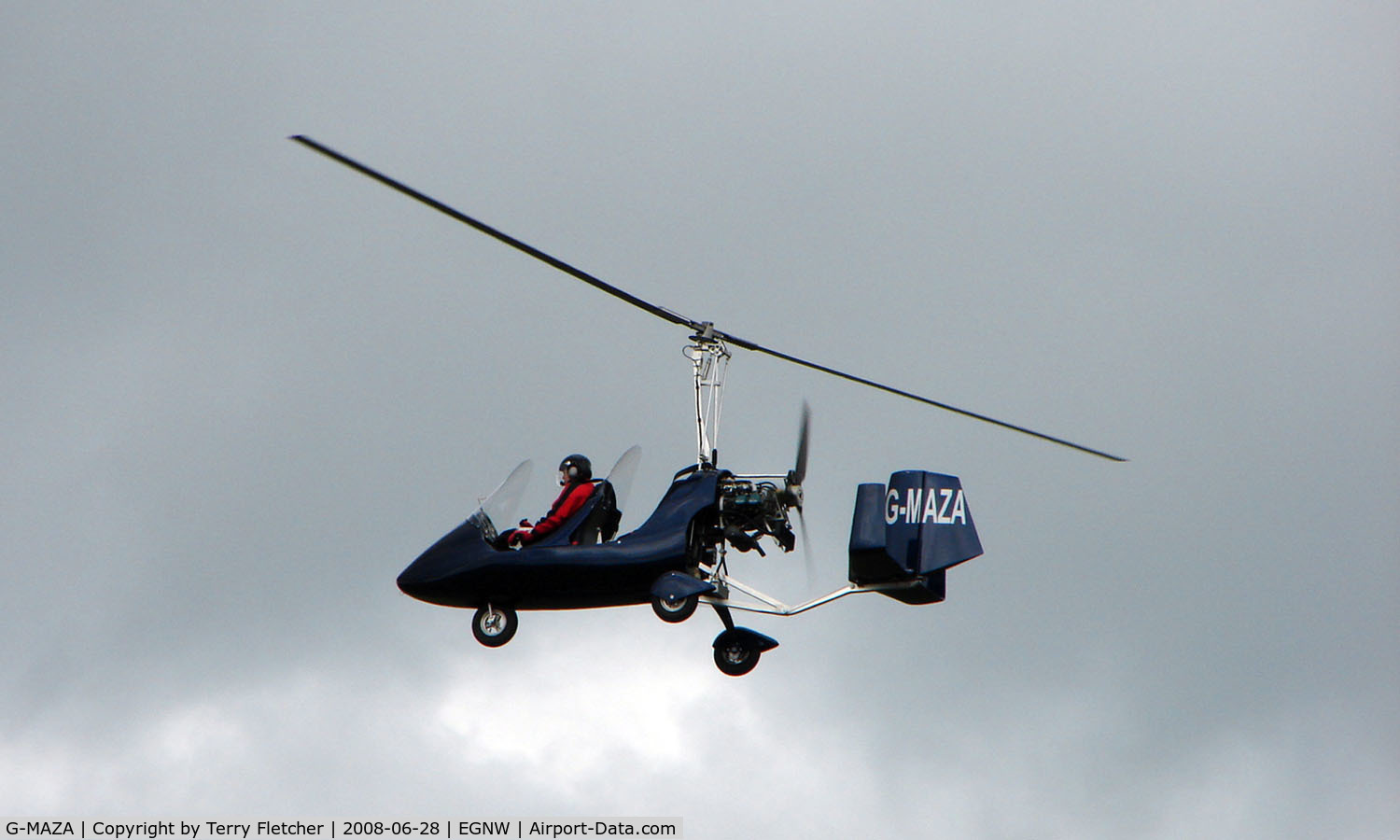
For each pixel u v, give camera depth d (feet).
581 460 221.25
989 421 212.84
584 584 209.15
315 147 166.40
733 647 226.99
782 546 211.82
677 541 205.57
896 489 209.56
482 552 214.07
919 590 207.72
